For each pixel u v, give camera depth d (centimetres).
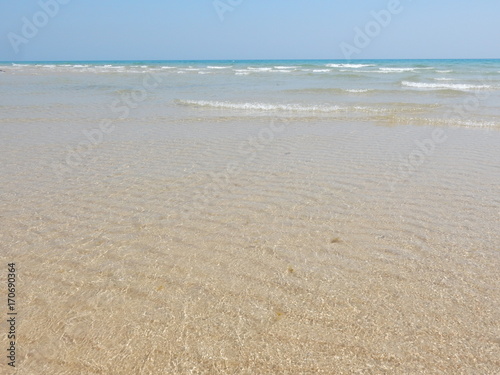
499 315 319
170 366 275
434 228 475
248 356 282
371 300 340
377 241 445
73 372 270
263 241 447
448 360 276
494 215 509
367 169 712
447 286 358
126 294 351
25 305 336
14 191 603
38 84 2425
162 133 1031
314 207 543
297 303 338
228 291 355
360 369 270
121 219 505
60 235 461
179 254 419
